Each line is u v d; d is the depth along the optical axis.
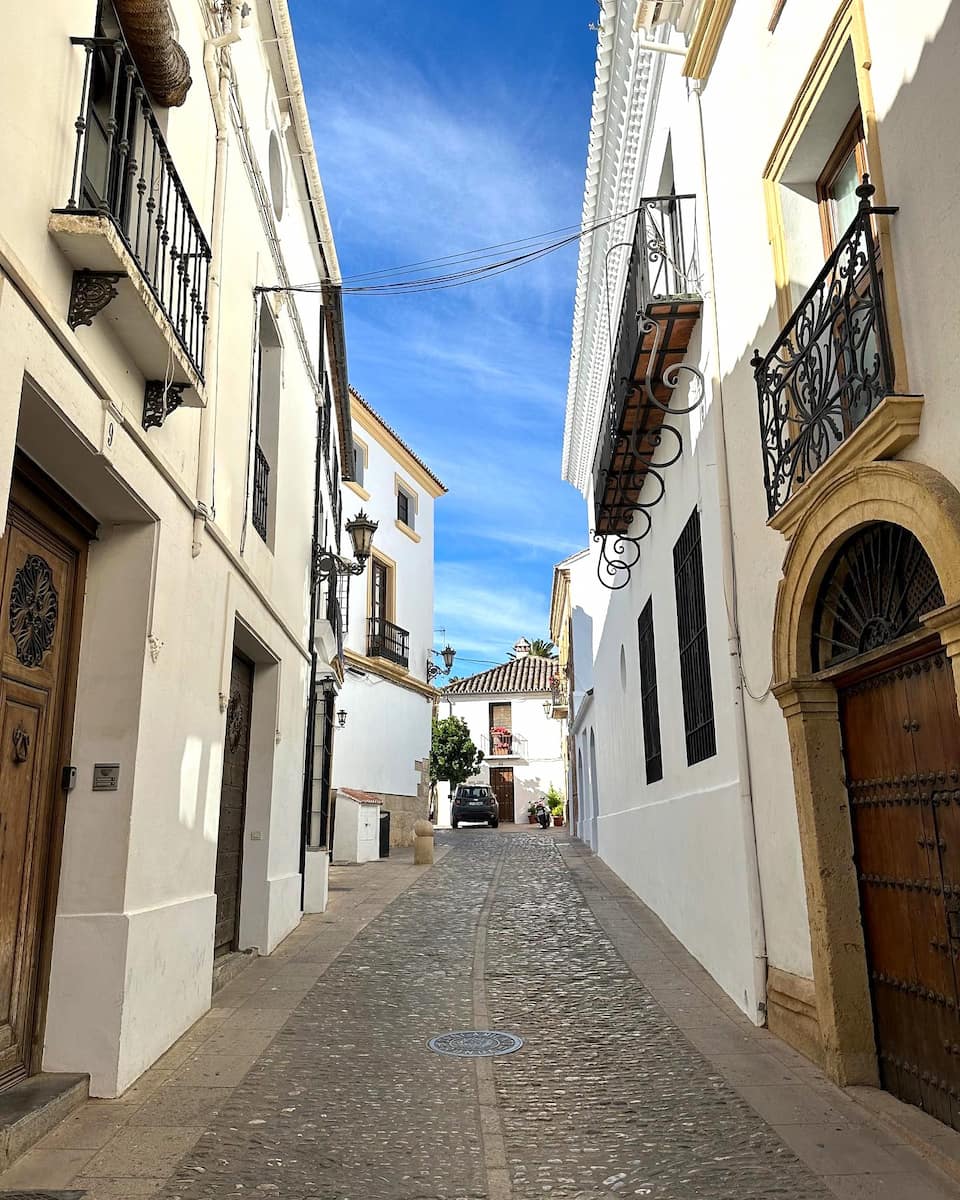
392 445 25.97
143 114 4.93
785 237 5.93
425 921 10.73
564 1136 4.35
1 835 4.49
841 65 5.00
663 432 9.52
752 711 6.49
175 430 5.98
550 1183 3.85
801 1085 5.00
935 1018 4.38
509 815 41.62
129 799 5.16
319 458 12.41
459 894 13.18
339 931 9.99
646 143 9.67
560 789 41.16
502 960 8.48
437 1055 5.61
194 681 6.38
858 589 5.06
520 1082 5.12
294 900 10.09
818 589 5.30
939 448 3.99
